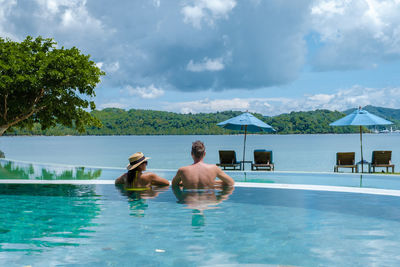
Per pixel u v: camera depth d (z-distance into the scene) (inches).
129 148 1929.1
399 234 144.6
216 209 188.1
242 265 110.5
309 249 125.5
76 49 678.5
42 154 1371.8
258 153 507.5
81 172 385.4
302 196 230.4
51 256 118.3
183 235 141.7
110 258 116.2
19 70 601.6
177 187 245.3
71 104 698.2
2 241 134.4
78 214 178.4
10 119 677.9
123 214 177.2
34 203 207.5
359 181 306.3
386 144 2190.0
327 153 1290.6
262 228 152.1
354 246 129.4
